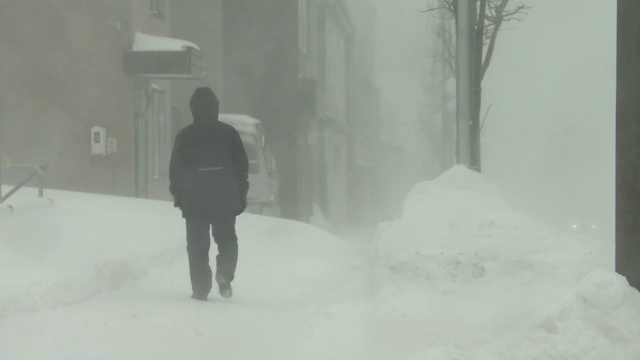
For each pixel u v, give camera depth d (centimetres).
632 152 2275
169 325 2709
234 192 3266
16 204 4112
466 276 2973
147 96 7819
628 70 2280
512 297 2652
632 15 2270
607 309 1978
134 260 3534
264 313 2961
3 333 2495
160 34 8456
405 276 3016
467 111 5759
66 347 2389
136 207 5000
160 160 8569
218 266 3294
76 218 4125
